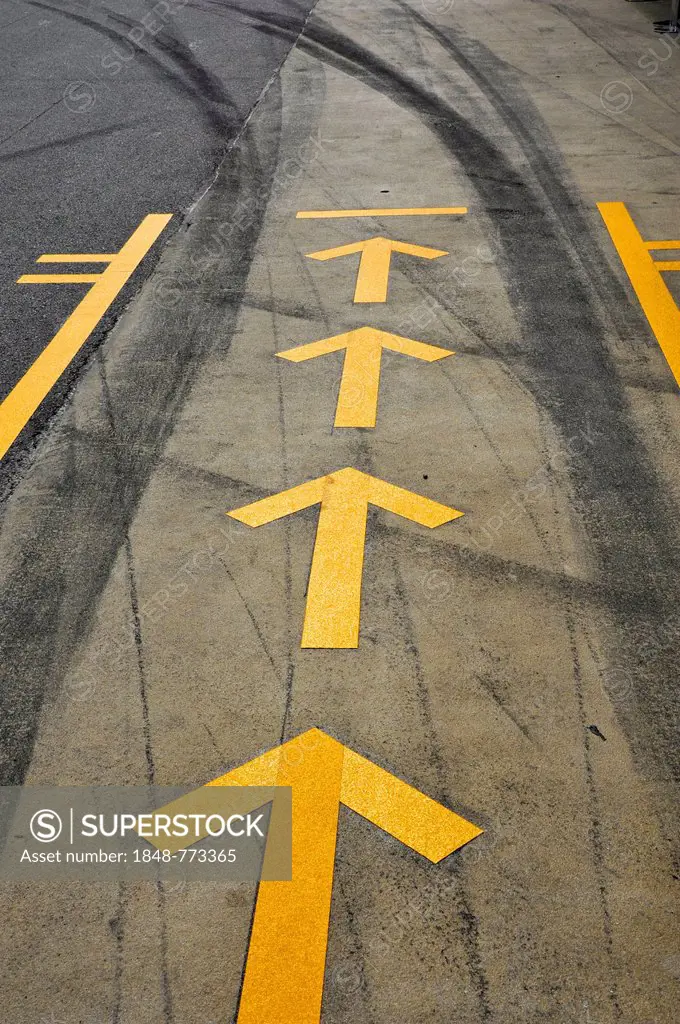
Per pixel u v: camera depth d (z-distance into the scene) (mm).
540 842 2787
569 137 9156
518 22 13750
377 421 4906
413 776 3012
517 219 7441
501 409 4949
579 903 2621
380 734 3160
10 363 5719
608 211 7484
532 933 2557
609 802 2891
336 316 6070
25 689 3432
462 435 4746
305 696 3318
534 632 3521
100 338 5965
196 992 2486
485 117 9875
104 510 4355
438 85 11062
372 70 11812
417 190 8133
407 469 4504
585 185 8016
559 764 3018
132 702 3348
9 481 4613
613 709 3197
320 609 3686
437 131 9547
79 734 3240
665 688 3268
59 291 6637
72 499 4449
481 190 8047
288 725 3215
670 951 2498
